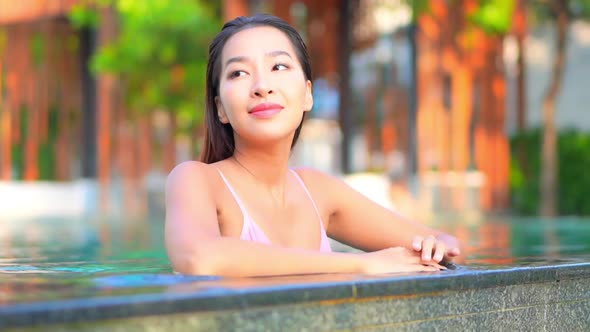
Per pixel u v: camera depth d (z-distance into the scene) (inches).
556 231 304.8
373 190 598.5
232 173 95.4
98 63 599.5
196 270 77.0
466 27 559.2
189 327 55.8
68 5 652.7
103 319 51.9
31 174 751.1
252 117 91.4
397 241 106.1
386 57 671.1
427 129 569.3
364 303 65.9
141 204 645.9
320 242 99.6
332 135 804.0
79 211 685.9
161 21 573.0
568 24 550.0
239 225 93.1
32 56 748.6
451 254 88.7
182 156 765.3
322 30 698.2
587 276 88.2
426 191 572.1
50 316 50.1
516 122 651.5
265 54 91.8
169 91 627.8
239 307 57.9
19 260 137.9
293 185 101.0
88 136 721.6
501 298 77.6
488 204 574.6
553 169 556.7
